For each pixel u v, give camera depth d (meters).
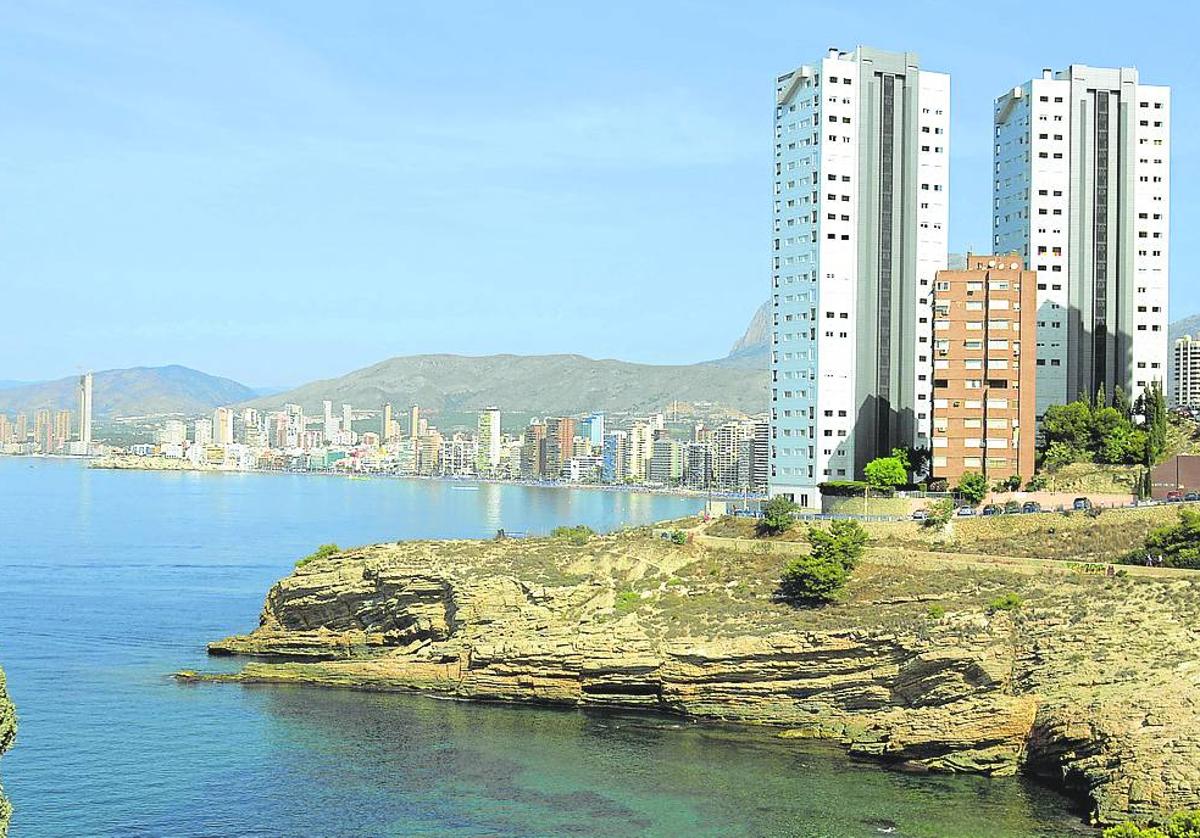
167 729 130.12
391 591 161.38
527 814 104.38
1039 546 151.62
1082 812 102.44
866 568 147.75
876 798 106.81
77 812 106.06
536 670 139.25
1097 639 116.44
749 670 130.38
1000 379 181.25
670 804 106.25
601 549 163.38
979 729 112.62
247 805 107.44
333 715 135.75
